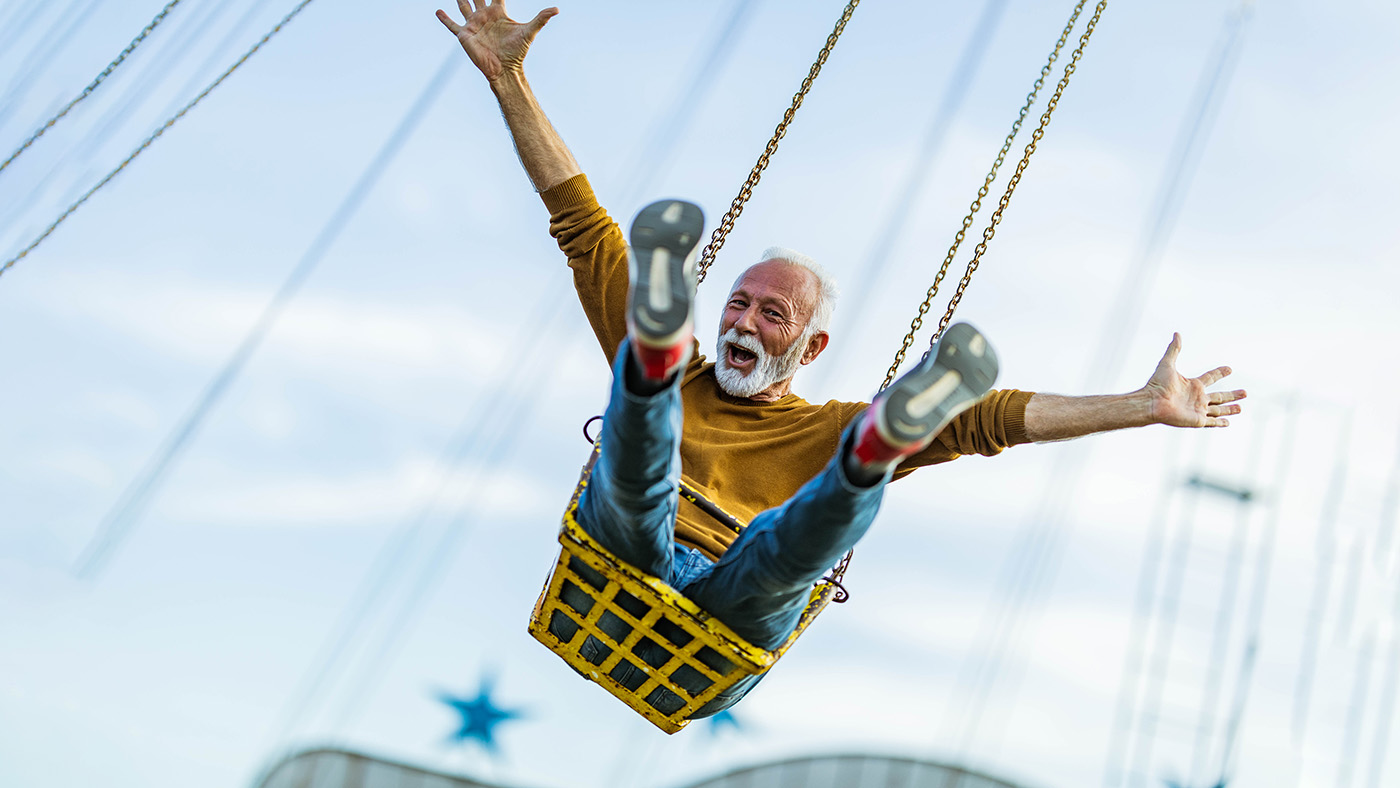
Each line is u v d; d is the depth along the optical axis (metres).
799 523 2.39
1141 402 3.18
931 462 3.28
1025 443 3.23
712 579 2.67
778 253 3.50
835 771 11.79
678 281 2.16
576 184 3.48
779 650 2.84
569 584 2.83
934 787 11.59
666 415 2.31
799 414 3.31
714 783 11.95
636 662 2.95
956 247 3.52
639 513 2.50
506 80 3.55
